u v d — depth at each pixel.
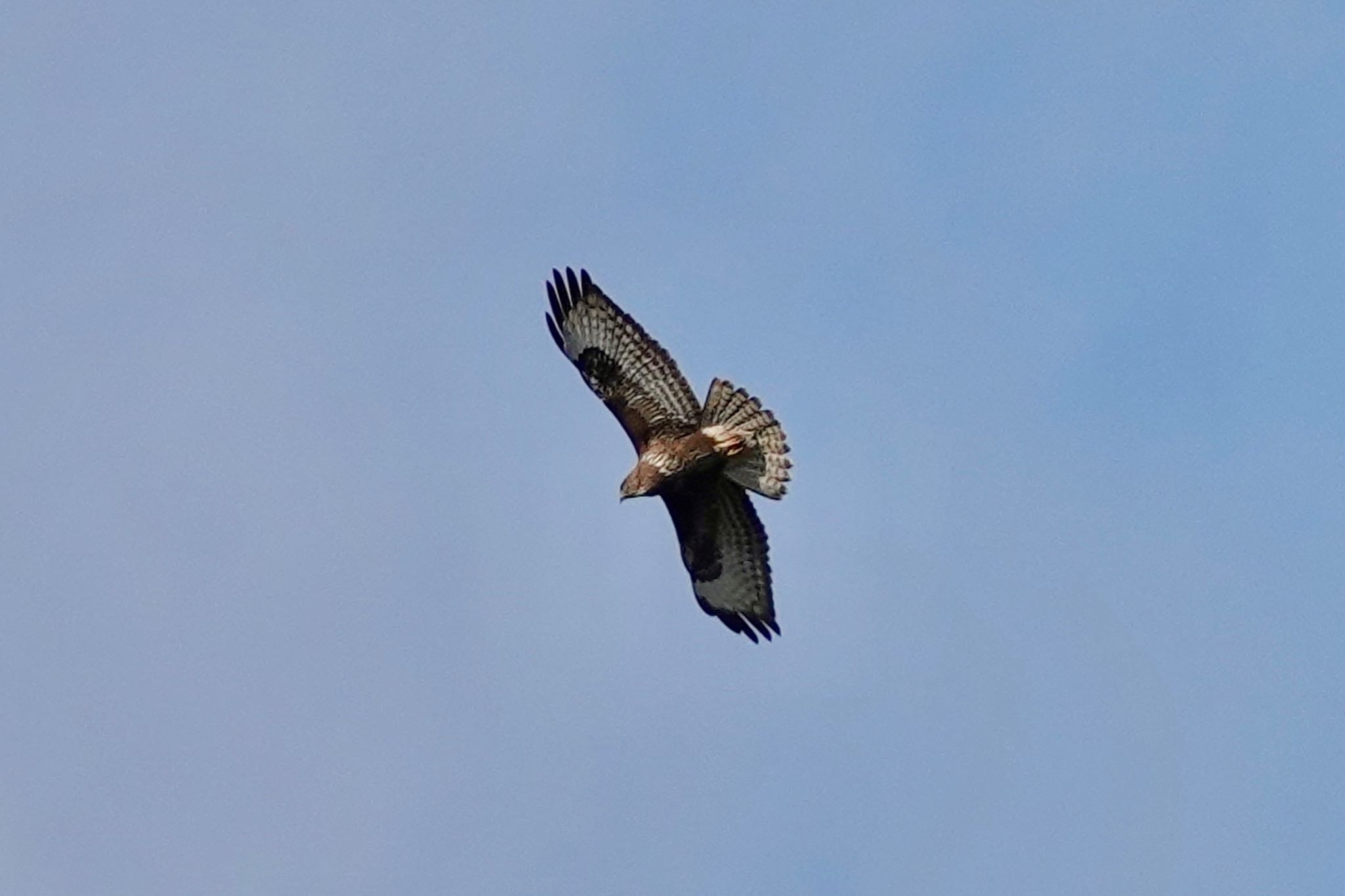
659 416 30.92
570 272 31.30
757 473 30.59
